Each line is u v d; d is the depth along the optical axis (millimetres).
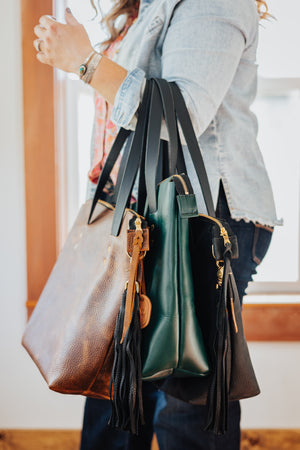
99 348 590
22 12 1328
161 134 638
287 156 1495
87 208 783
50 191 1390
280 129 1491
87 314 613
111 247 618
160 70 697
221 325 538
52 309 737
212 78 608
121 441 859
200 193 682
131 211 591
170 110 592
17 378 1421
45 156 1378
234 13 624
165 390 676
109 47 875
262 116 1490
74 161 1498
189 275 565
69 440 1423
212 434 720
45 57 659
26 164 1376
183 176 553
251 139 733
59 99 1404
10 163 1365
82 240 741
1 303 1396
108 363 595
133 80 595
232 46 623
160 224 575
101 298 609
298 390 1424
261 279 1525
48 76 1353
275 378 1423
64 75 1438
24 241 1401
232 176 702
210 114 625
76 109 1482
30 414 1432
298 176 1496
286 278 1525
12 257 1385
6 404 1427
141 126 608
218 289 562
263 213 733
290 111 1484
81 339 607
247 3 655
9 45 1335
